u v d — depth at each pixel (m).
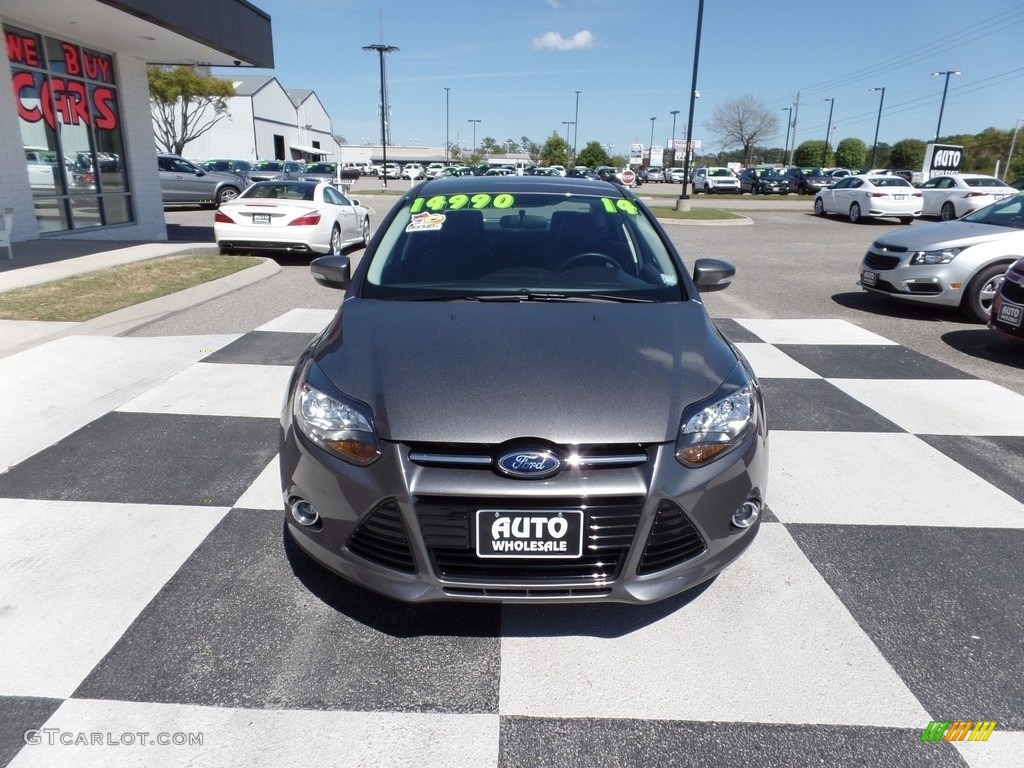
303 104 69.25
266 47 14.42
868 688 2.31
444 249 3.56
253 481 3.62
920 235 7.79
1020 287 5.97
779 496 3.59
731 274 3.66
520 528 2.26
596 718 2.18
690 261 11.92
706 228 18.89
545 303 3.16
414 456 2.30
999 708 2.23
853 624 2.62
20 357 5.54
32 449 3.94
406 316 2.98
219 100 48.00
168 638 2.48
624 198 4.10
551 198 3.97
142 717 2.13
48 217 11.80
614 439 2.30
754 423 2.58
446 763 2.01
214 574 2.85
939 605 2.74
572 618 2.65
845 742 2.10
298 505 2.54
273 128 59.94
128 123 13.52
